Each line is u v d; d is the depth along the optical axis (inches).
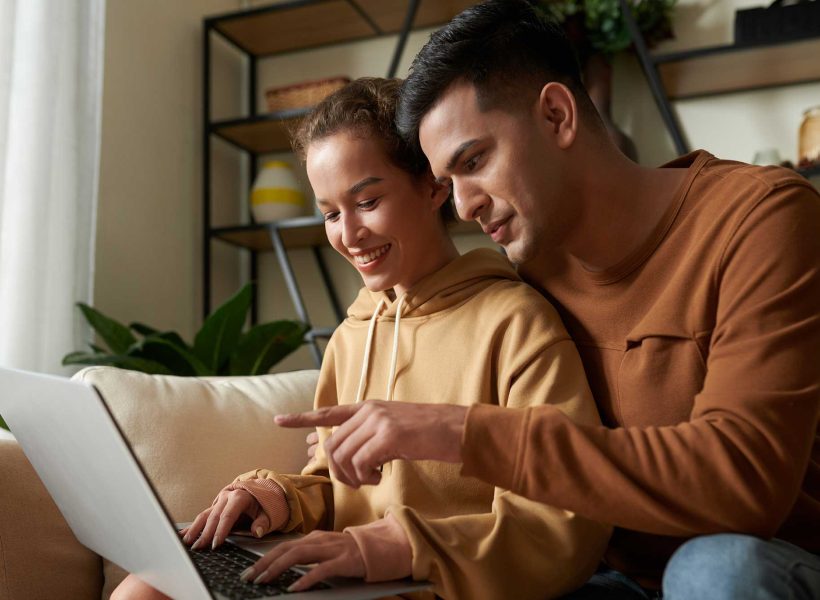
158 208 101.0
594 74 93.7
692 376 31.2
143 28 99.8
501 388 35.1
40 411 28.5
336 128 37.9
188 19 109.2
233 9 119.1
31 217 73.3
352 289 112.7
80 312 79.5
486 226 32.8
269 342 82.6
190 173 108.0
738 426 24.9
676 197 33.0
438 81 31.6
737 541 23.4
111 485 26.2
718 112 97.7
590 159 33.4
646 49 90.4
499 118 31.3
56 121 77.1
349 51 115.8
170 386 48.2
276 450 47.7
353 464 26.7
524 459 25.7
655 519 24.9
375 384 40.1
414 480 35.5
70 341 77.2
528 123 31.7
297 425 27.4
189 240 107.0
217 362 80.6
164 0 104.2
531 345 34.5
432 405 27.3
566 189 32.9
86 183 81.2
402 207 38.4
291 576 28.3
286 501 36.5
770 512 24.4
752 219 29.4
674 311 31.6
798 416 25.0
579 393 33.1
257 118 103.7
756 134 96.0
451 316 38.7
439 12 106.3
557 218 32.9
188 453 45.5
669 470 24.7
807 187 29.9
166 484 44.6
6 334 71.7
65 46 78.5
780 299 27.0
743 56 87.5
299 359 112.6
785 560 23.0
